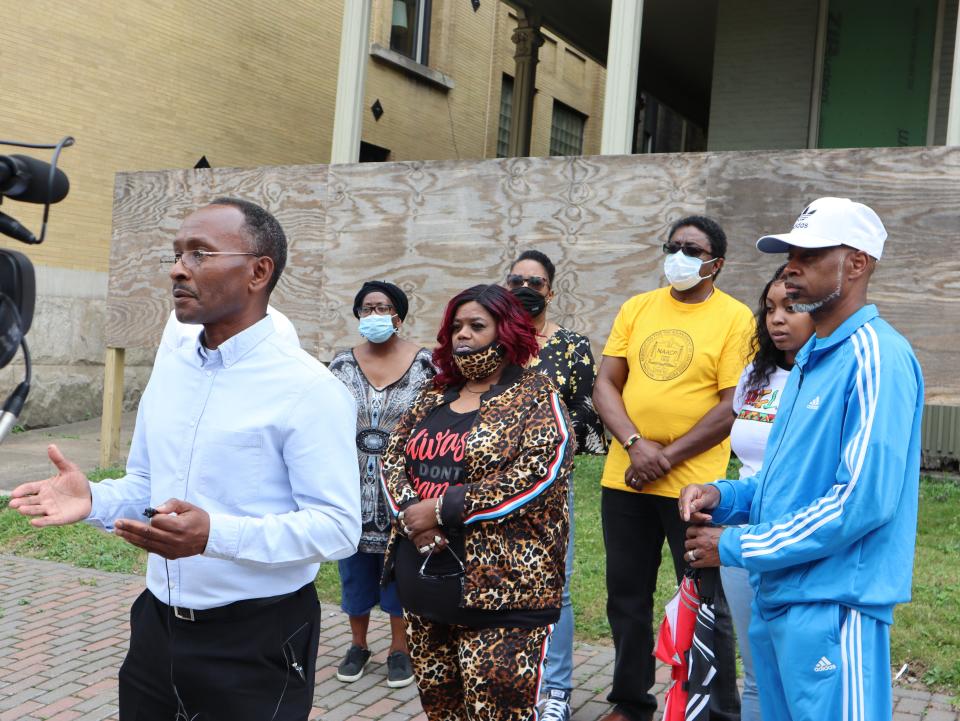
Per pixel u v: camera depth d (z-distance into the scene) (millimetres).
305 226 7605
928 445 8820
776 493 2459
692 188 6277
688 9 12492
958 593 5215
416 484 3123
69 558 6508
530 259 4254
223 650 2311
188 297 2258
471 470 3023
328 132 14375
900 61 10305
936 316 5582
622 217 6500
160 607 2389
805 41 10719
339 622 5293
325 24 14203
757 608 2521
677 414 3740
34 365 10844
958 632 4688
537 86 17938
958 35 7008
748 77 11039
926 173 5629
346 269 7441
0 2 9953
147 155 11648
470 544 2961
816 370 2461
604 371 4043
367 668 4648
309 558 2240
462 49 16469
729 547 2428
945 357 5559
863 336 2342
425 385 3381
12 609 5520
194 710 2348
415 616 3090
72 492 2264
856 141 10539
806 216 2455
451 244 7070
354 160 9125
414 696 4324
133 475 2508
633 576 3830
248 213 2324
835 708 2256
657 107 18641
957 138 7023
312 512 2256
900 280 5676
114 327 8508
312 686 2490
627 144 8109
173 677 2340
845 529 2213
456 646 3125
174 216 8227
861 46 10500
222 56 12516
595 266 6578
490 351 3146
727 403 3668
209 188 8078
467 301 3184
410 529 2984
